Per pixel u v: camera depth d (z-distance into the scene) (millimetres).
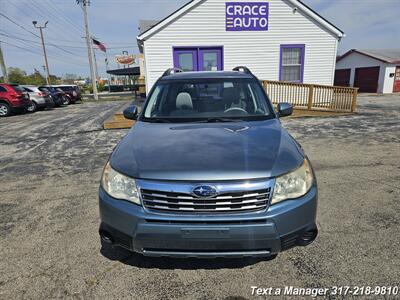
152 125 2871
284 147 2268
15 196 3941
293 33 11312
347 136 7148
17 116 14680
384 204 3367
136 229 1950
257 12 10938
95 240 2777
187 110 3176
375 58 25141
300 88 11031
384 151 5699
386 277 2166
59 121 11984
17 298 2055
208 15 10766
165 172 1949
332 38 11562
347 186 3924
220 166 1956
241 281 2178
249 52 11273
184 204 1900
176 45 10867
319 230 2824
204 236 1883
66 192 4035
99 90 52938
